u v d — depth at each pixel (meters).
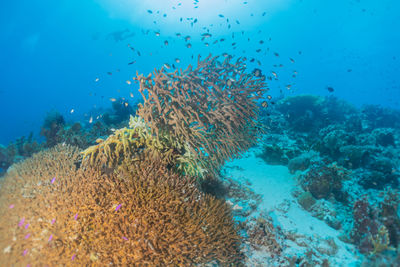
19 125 67.00
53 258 2.99
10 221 3.52
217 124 5.20
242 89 5.52
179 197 3.67
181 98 4.48
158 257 2.99
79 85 103.88
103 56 93.38
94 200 3.38
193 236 3.30
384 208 4.44
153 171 3.99
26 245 3.20
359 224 4.59
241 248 4.06
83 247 3.00
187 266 3.09
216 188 5.63
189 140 4.60
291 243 4.54
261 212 5.02
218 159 5.52
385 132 12.14
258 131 6.34
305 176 6.55
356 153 8.05
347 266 4.04
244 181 6.86
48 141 8.90
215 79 5.98
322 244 4.53
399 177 7.09
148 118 4.38
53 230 3.21
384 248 3.97
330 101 19.02
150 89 4.34
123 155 4.49
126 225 3.13
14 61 98.62
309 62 91.00
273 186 6.77
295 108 16.77
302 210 5.73
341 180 6.36
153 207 3.34
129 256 2.95
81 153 4.52
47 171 4.23
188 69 5.39
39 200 3.68
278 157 8.61
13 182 4.23
